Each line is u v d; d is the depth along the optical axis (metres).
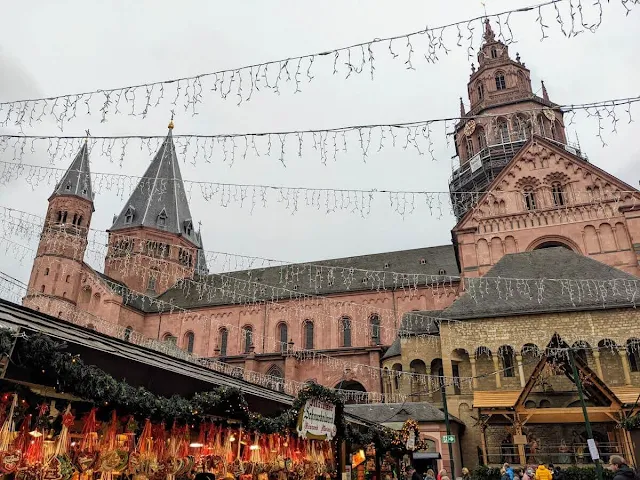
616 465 11.58
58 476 7.29
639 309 31.55
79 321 55.47
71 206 59.34
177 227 70.69
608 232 39.66
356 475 20.45
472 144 57.59
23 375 5.90
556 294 34.47
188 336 60.22
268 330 56.78
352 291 54.66
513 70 60.47
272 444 13.58
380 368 45.28
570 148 51.00
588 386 27.14
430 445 31.80
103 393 6.58
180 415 8.13
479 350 34.28
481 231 43.00
